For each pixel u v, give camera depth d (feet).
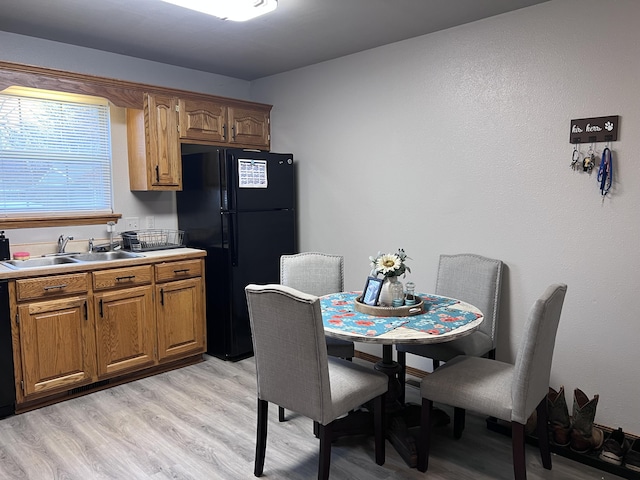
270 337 7.01
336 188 13.25
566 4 8.82
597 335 8.91
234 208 12.29
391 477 7.57
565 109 9.00
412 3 9.08
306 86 13.71
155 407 9.93
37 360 9.63
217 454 8.17
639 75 8.11
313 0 8.86
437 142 10.96
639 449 7.97
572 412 9.19
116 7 9.13
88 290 10.28
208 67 13.71
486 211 10.28
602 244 8.75
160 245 13.01
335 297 9.69
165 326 11.64
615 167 8.48
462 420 8.82
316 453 8.27
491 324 9.84
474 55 10.18
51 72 10.32
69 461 7.93
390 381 9.11
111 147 12.53
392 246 12.10
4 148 10.82
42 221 11.34
